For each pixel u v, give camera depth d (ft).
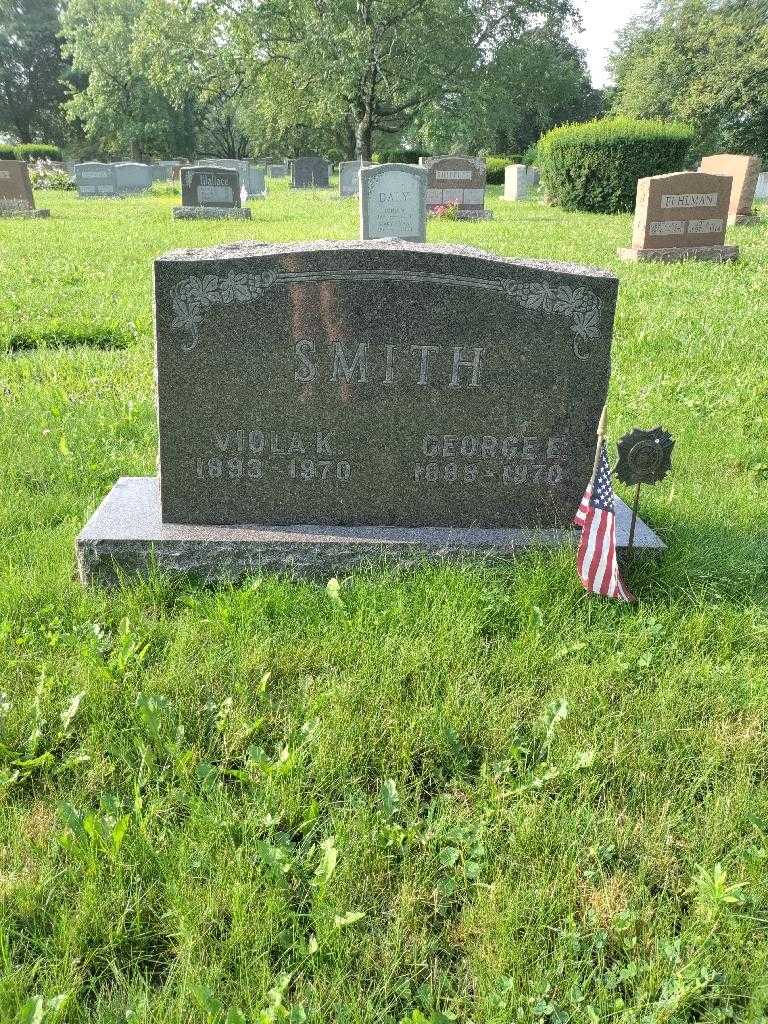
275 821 7.91
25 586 11.52
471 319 11.99
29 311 29.12
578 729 9.37
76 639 10.59
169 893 7.20
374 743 9.08
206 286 11.51
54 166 154.20
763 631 11.34
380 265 11.61
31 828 8.00
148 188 114.01
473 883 7.60
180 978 6.62
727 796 8.51
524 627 11.21
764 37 123.44
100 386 21.12
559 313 12.10
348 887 7.42
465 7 122.21
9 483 15.03
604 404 12.22
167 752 8.93
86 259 42.11
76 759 8.65
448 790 8.78
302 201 90.48
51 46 216.95
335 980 6.55
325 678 10.09
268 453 12.43
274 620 11.23
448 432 12.57
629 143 72.79
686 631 11.26
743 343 25.88
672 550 12.88
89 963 6.75
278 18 118.01
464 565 12.10
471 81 131.95
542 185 96.17
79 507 14.38
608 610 11.70
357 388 12.21
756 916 7.39
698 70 132.98
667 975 6.79
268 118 140.87
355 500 12.83
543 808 8.32
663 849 7.98
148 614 11.51
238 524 12.75
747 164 64.75
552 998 6.63
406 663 10.27
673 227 44.93
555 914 7.32
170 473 12.42
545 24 137.80
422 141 167.22
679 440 18.10
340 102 126.11
